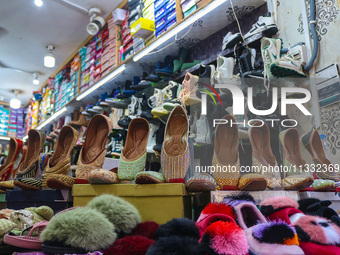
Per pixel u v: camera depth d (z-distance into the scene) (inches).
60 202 64.9
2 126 264.8
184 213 50.1
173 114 61.7
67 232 35.4
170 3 113.0
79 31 177.2
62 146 74.0
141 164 61.7
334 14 78.0
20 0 149.9
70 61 207.3
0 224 46.2
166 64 122.8
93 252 35.2
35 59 208.8
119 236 41.5
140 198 52.7
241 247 31.7
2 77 235.9
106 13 162.6
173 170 53.4
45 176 67.9
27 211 54.2
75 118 185.0
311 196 51.3
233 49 95.0
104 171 55.8
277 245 32.5
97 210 42.3
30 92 266.8
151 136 106.3
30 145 83.4
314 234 35.0
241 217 39.3
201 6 96.4
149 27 119.7
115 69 136.3
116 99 142.1
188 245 30.8
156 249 31.0
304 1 85.7
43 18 164.9
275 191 49.2
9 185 83.0
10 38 183.6
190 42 118.3
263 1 95.8
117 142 134.4
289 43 88.2
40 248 41.5
